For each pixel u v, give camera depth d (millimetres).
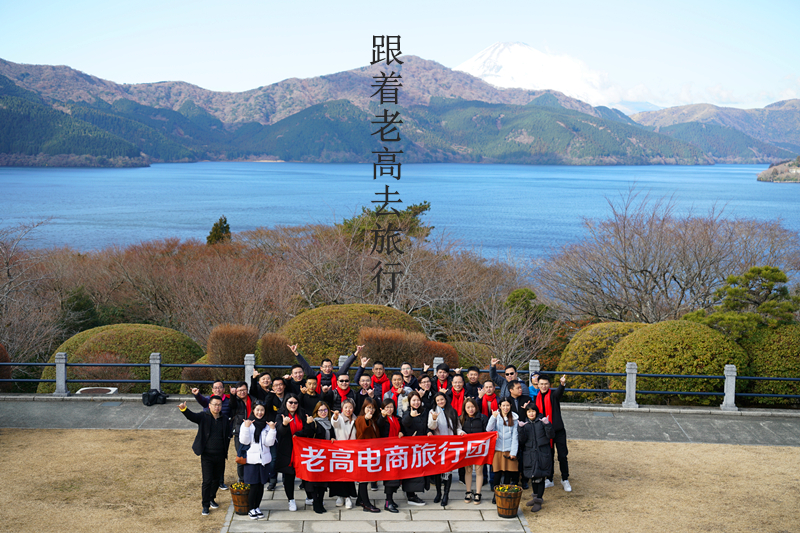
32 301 28094
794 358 15328
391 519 9508
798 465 11805
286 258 31328
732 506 10047
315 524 9289
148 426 13602
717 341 15469
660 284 26906
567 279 27547
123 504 9812
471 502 10156
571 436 13359
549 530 9195
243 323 23828
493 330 22344
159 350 17984
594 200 171000
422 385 10648
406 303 26875
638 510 9898
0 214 124375
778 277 16234
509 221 114312
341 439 9695
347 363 11391
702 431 13609
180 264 35188
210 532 8992
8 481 10594
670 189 197875
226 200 168625
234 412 9992
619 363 15875
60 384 15438
